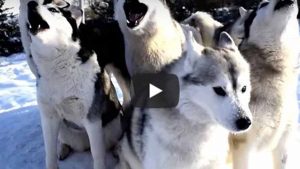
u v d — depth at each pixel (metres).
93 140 1.22
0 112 1.98
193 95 0.89
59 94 1.17
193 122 0.92
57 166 1.28
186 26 1.39
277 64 1.04
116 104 1.35
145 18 1.26
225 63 0.87
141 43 1.28
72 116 1.23
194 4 4.46
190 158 0.96
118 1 1.38
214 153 0.98
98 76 1.21
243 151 1.06
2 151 1.49
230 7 4.46
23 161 1.41
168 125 0.93
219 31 1.38
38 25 1.11
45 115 1.23
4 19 4.59
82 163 1.35
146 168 1.02
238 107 0.85
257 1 4.23
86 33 1.33
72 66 1.15
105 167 1.26
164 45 1.28
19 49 4.56
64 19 1.16
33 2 1.16
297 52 1.07
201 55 0.89
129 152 1.11
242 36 1.13
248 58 1.06
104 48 1.39
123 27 1.34
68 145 1.39
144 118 0.99
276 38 1.03
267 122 1.04
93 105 1.20
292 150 1.32
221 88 0.86
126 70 1.43
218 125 0.94
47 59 1.14
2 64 3.79
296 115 1.12
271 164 1.22
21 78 3.04
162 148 0.96
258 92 1.03
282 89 1.04
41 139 1.55
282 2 0.99
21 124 1.69
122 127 1.32
